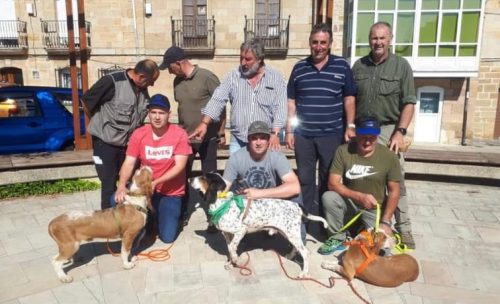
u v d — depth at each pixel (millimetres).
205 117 3887
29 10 16875
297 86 3729
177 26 16281
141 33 16422
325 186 3873
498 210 4965
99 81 3766
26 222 4434
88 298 2924
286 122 3803
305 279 3176
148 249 3725
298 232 3176
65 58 17297
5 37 17203
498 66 15008
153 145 3627
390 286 3057
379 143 3553
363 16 14828
